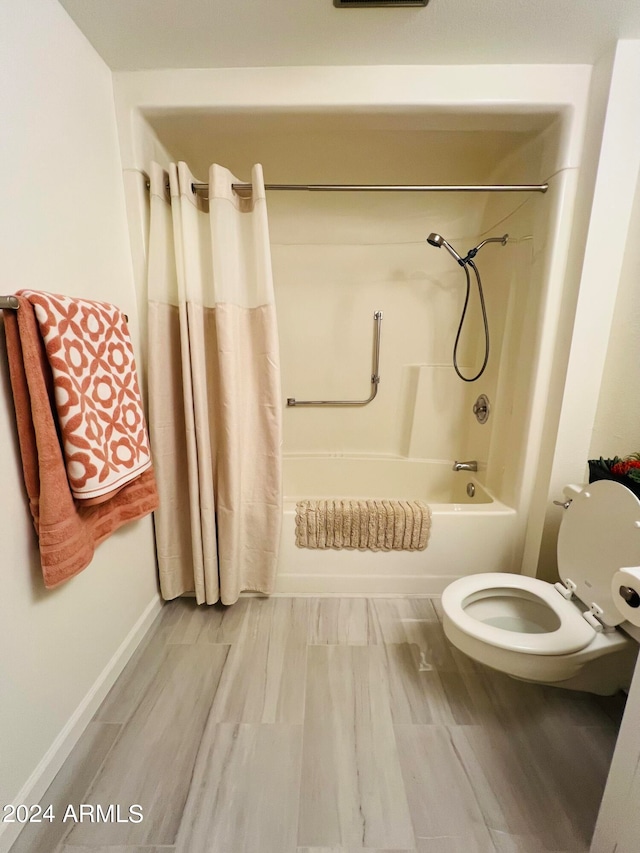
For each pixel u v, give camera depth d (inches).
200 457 56.7
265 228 53.2
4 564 32.7
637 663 28.2
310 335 89.7
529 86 49.8
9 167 33.0
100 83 47.0
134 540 55.2
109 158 48.9
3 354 32.7
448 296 86.1
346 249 84.9
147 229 54.8
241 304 56.1
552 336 57.0
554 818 35.9
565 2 39.7
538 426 60.1
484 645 41.9
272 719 45.2
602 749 42.4
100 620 47.1
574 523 48.2
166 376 56.3
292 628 60.0
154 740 42.7
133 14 40.7
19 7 33.9
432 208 80.9
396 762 40.8
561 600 47.3
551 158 54.0
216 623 61.0
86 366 37.8
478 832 34.8
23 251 34.7
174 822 35.4
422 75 49.7
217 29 43.1
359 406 93.3
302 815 35.9
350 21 41.9
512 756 41.5
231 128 55.0
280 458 59.7
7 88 32.7
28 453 33.5
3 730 32.9
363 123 53.6
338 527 64.1
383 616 62.8
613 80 46.3
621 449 51.5
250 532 62.8
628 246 50.3
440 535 64.6
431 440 91.4
